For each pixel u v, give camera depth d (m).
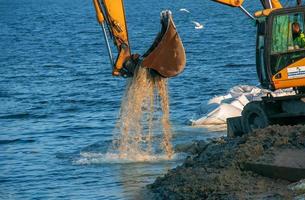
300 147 30.03
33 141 48.22
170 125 47.53
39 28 195.00
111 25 33.75
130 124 39.97
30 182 36.91
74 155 42.22
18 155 43.69
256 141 31.39
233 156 30.34
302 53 35.88
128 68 33.81
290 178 27.94
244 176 29.03
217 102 51.28
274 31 36.00
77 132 50.78
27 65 101.00
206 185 28.61
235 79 75.56
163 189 31.08
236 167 29.66
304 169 27.47
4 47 137.00
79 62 102.75
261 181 28.30
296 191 26.44
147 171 36.88
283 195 26.20
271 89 36.53
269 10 36.06
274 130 32.22
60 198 33.62
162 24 32.66
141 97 34.94
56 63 102.50
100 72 88.75
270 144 30.73
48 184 36.31
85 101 65.75
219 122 47.69
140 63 33.34
